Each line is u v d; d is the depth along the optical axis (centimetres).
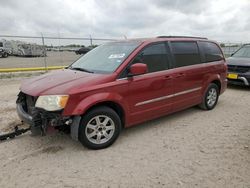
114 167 356
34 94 386
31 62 2020
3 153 396
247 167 353
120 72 423
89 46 1583
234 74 893
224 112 616
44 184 317
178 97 525
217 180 322
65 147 418
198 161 370
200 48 589
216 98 645
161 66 489
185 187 309
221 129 500
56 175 337
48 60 1989
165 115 541
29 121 388
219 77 635
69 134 443
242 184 313
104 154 395
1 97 773
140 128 505
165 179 325
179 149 411
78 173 341
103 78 407
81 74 435
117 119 420
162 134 475
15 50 3042
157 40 494
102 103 411
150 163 366
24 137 456
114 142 432
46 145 425
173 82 504
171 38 527
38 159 379
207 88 604
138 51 454
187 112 612
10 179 328
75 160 376
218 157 382
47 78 441
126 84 424
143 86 449
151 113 477
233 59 937
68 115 372
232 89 916
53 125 371
